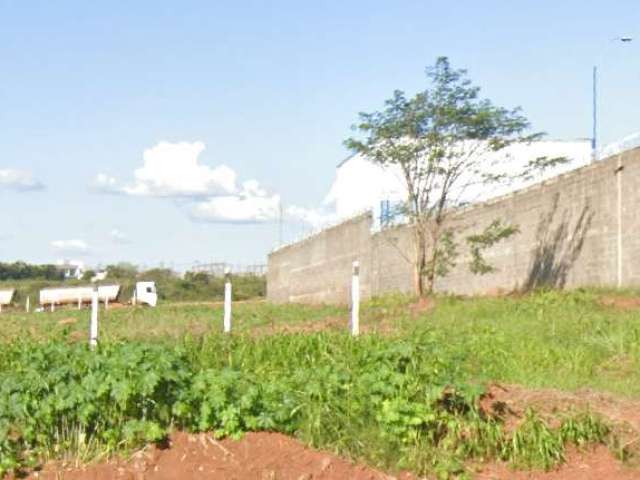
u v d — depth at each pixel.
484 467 8.10
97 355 8.34
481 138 29.55
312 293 53.81
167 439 7.88
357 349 11.81
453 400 8.63
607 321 16.72
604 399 9.77
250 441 7.93
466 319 19.44
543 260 29.41
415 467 7.88
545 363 12.98
